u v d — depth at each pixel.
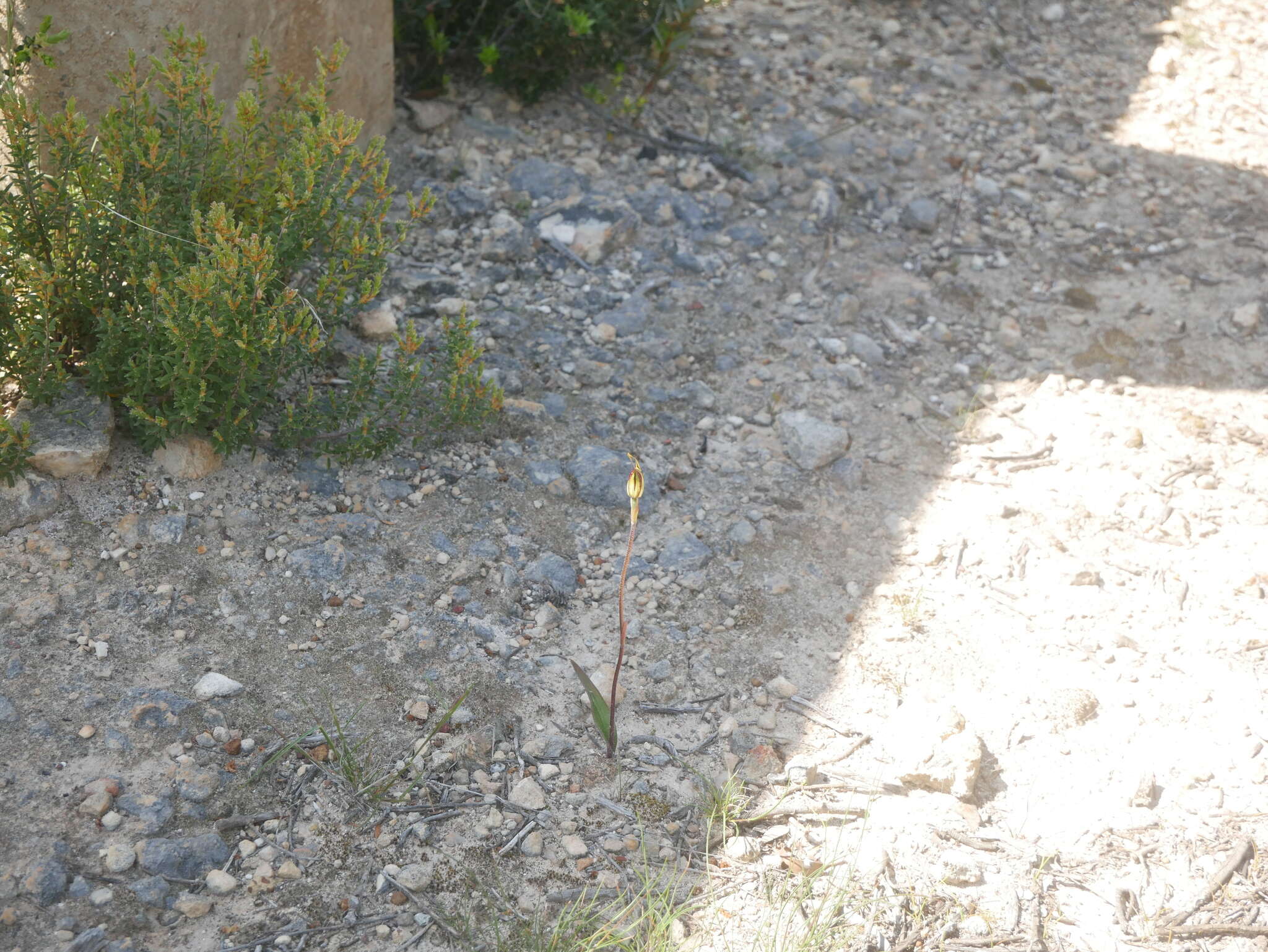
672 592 3.57
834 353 4.63
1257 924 2.75
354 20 4.69
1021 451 4.28
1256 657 3.48
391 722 3.02
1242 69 6.92
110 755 2.77
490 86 5.67
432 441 3.86
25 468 3.27
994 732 3.22
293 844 2.71
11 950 2.37
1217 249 5.41
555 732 3.10
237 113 3.78
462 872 2.72
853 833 2.93
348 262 3.59
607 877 2.76
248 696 2.99
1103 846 2.94
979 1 7.29
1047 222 5.52
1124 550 3.87
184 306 3.20
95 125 3.76
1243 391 4.65
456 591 3.41
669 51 5.75
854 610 3.59
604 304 4.67
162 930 2.48
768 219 5.31
